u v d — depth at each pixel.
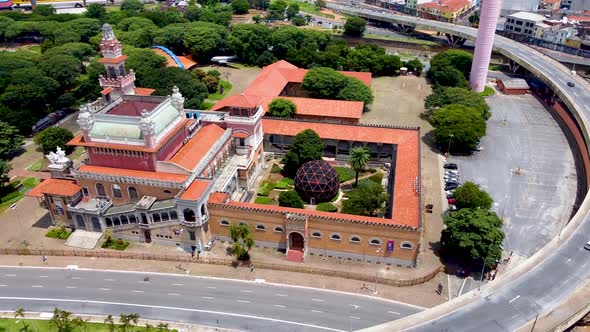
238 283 96.62
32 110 169.25
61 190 108.00
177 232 105.25
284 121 146.00
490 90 199.88
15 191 130.00
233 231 98.12
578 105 162.12
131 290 95.06
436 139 147.38
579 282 89.69
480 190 116.44
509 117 174.50
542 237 109.00
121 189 107.25
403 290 94.06
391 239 97.69
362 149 123.44
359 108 159.50
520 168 139.12
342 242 101.31
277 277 98.19
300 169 121.62
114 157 107.75
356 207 111.12
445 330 79.44
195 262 102.69
